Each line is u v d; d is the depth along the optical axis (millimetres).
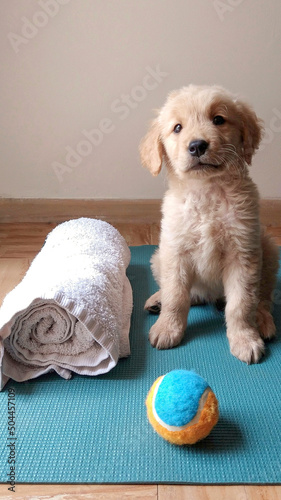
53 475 387
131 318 636
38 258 646
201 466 393
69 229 708
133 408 462
